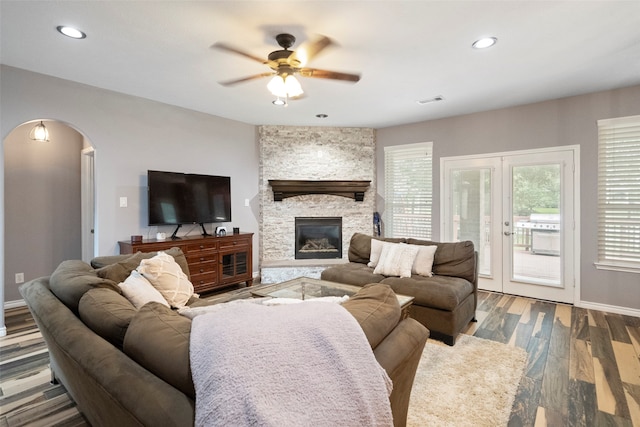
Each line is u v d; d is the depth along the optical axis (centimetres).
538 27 245
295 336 101
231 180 518
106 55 291
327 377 96
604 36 258
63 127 445
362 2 214
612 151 381
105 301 154
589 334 317
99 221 381
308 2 214
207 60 301
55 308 163
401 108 454
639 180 367
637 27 245
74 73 334
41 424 193
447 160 504
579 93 393
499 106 446
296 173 556
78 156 460
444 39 262
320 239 583
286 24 240
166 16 229
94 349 126
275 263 526
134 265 261
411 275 358
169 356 106
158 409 95
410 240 400
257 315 110
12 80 318
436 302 298
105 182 385
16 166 405
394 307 148
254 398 83
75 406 209
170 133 442
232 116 498
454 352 279
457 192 498
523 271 444
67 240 448
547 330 328
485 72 329
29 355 277
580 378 239
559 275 417
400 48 278
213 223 498
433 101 422
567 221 409
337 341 105
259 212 555
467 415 196
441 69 321
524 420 194
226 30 249
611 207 383
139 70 325
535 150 430
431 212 524
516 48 278
